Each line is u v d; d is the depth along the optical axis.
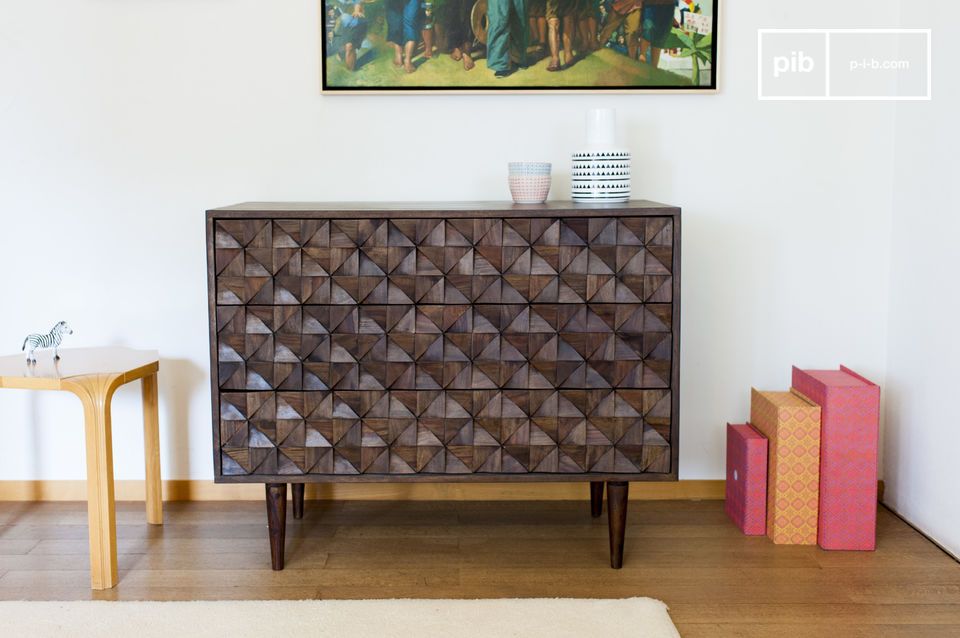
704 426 2.67
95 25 2.50
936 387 2.36
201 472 2.65
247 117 2.54
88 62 2.51
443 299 2.09
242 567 2.20
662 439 2.13
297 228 2.07
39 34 2.50
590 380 2.11
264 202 2.51
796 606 2.00
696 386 2.65
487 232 2.07
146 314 2.60
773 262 2.62
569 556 2.27
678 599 2.04
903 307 2.54
